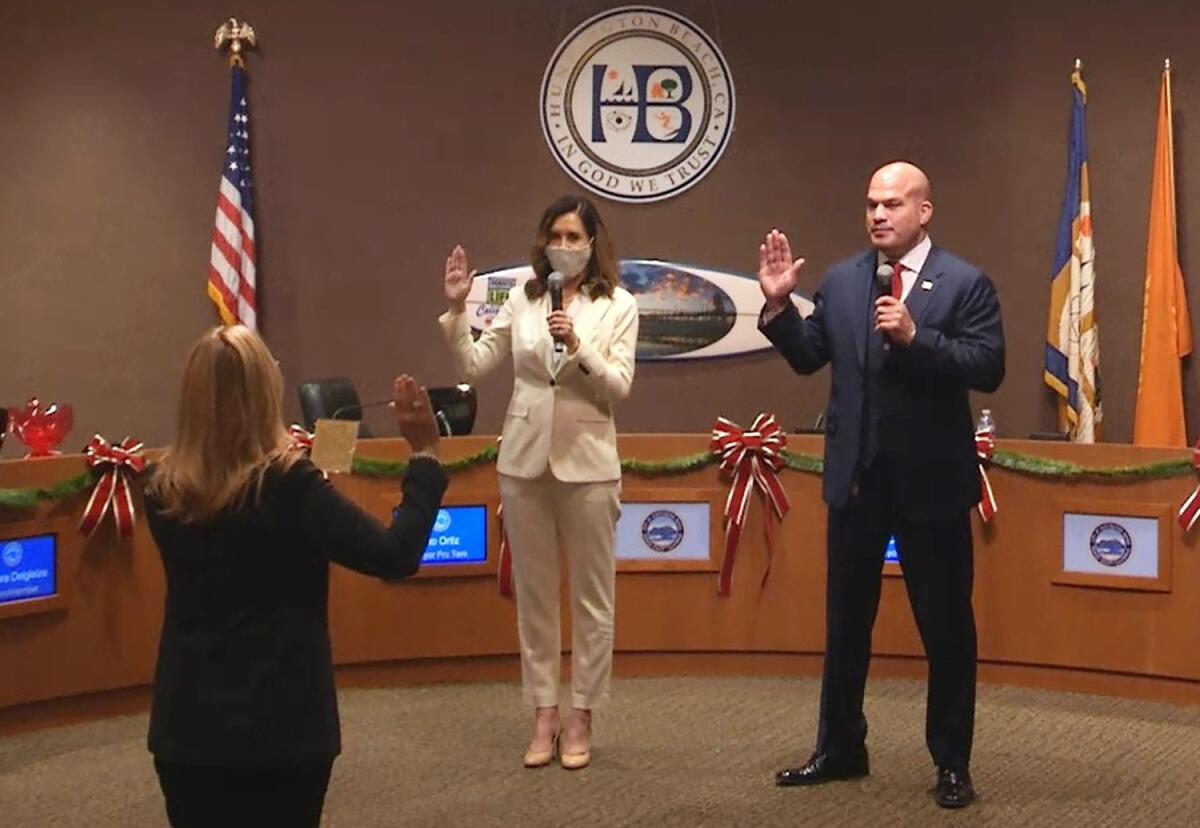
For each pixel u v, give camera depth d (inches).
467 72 257.3
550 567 171.6
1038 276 252.5
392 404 107.7
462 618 204.2
